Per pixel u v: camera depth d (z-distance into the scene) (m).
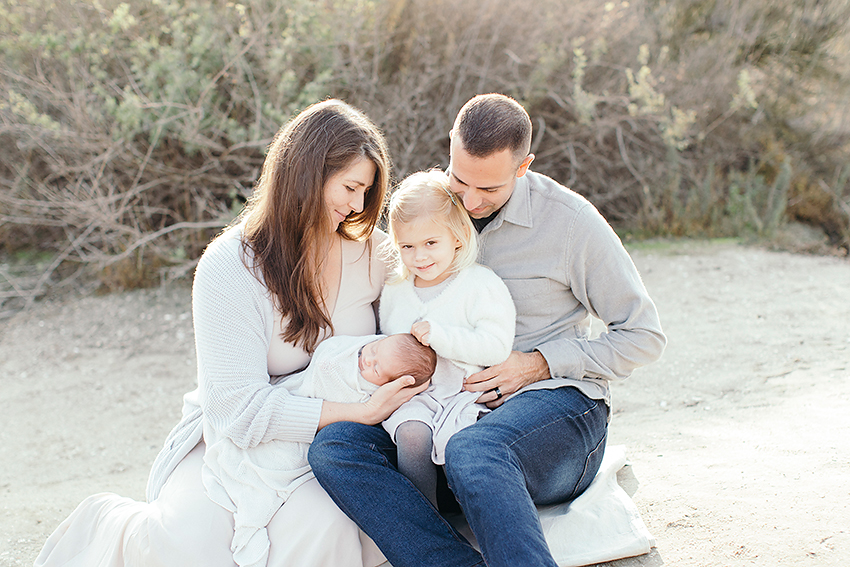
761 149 8.10
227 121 6.15
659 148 7.71
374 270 2.47
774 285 5.69
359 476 1.97
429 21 7.07
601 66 7.55
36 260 6.63
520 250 2.38
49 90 6.07
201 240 6.39
